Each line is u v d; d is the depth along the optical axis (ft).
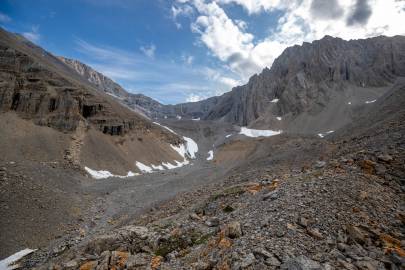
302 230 41.93
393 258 34.37
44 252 101.60
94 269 52.16
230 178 133.59
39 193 150.82
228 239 45.37
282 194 56.90
